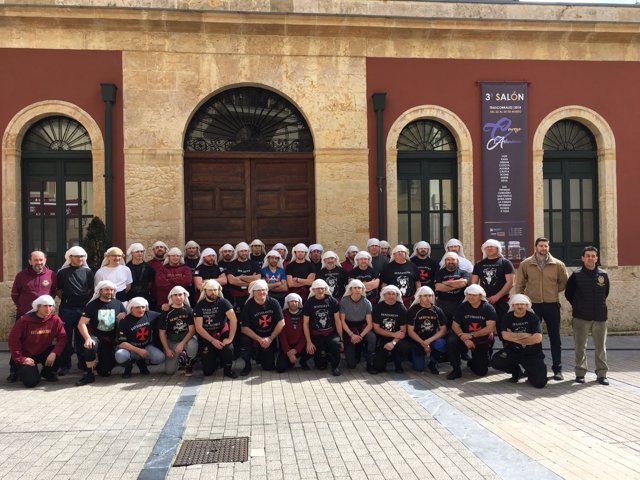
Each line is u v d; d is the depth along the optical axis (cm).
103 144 974
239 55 1012
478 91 1071
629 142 1109
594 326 700
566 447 459
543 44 1087
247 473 412
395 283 816
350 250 903
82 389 671
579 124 1126
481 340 730
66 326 764
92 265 909
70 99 971
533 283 740
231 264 852
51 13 948
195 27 991
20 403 609
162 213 988
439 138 1095
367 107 1046
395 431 503
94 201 977
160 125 991
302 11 1018
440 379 716
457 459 434
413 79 1056
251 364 787
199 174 1030
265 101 1052
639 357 864
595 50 1100
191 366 740
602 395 635
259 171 1048
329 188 1033
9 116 959
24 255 989
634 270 1096
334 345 739
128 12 961
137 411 574
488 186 1061
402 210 1080
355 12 1034
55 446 471
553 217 1114
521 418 544
